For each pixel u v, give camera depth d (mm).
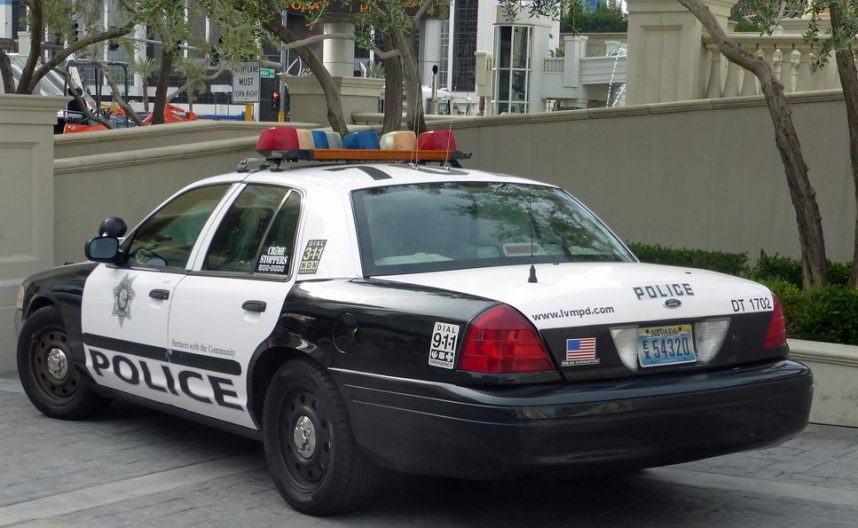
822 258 9406
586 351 4875
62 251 10578
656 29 13906
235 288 6039
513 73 31016
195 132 15711
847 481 6340
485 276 5316
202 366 6215
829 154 12211
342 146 7113
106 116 37562
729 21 15602
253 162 6699
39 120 9578
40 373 7805
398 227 5738
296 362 5566
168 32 14812
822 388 7656
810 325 8164
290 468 5750
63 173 10547
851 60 9234
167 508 5809
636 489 6184
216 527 5504
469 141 13812
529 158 13648
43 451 6945
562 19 11336
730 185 12672
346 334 5293
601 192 13352
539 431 4668
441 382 4875
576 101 29359
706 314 5184
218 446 7094
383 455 5164
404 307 5105
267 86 47469
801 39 13188
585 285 5047
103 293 7066
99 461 6730
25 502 5910
